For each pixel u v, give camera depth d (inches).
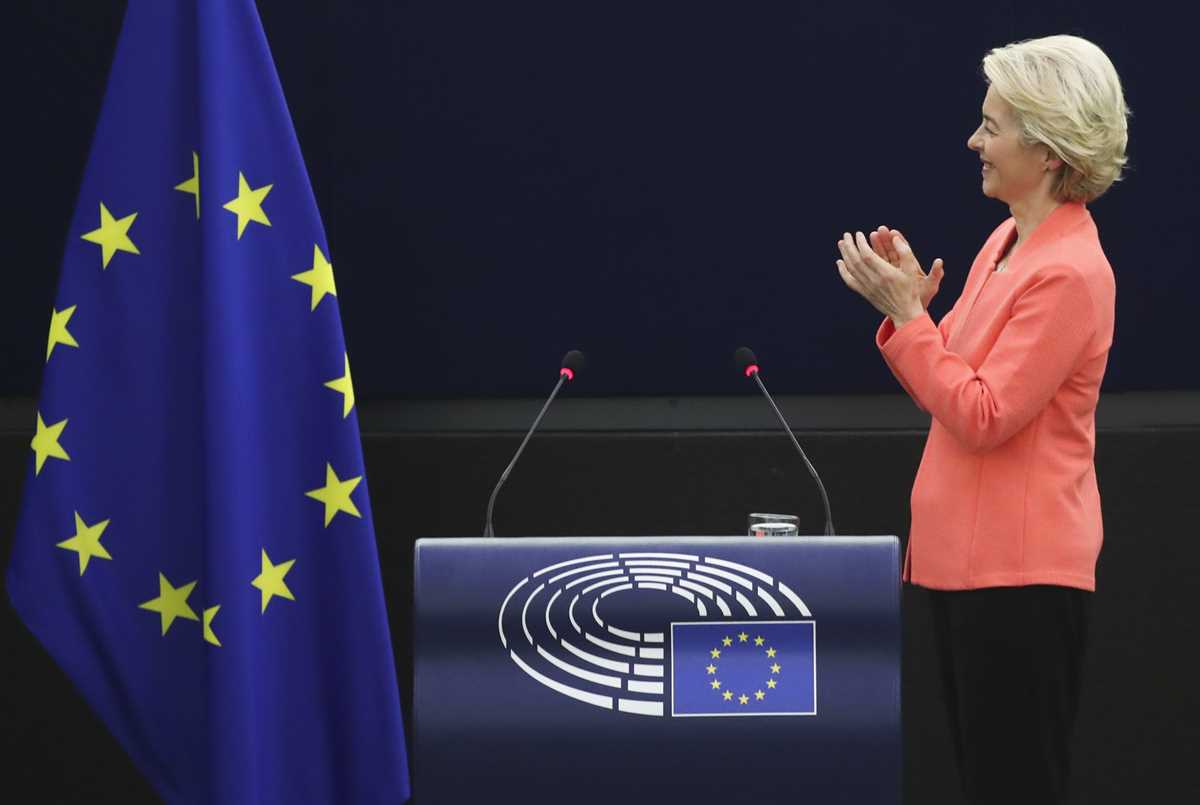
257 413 447.2
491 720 418.6
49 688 660.1
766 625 420.2
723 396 670.5
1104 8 627.8
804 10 631.8
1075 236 458.3
